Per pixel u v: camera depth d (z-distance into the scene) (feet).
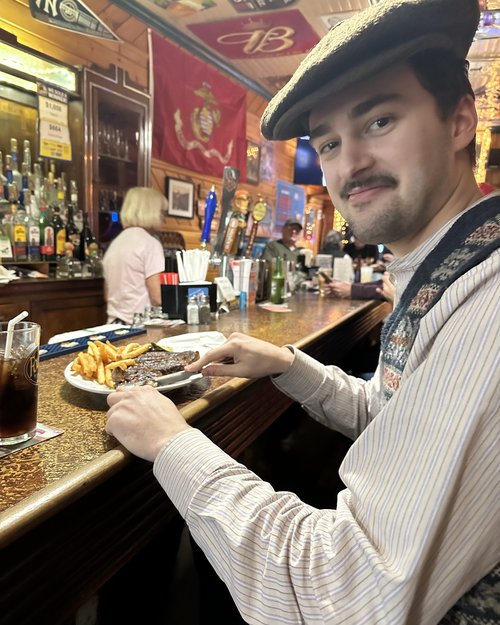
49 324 8.20
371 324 9.62
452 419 1.65
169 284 5.90
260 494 2.02
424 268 2.25
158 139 12.66
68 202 9.78
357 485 1.90
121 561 2.42
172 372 3.15
